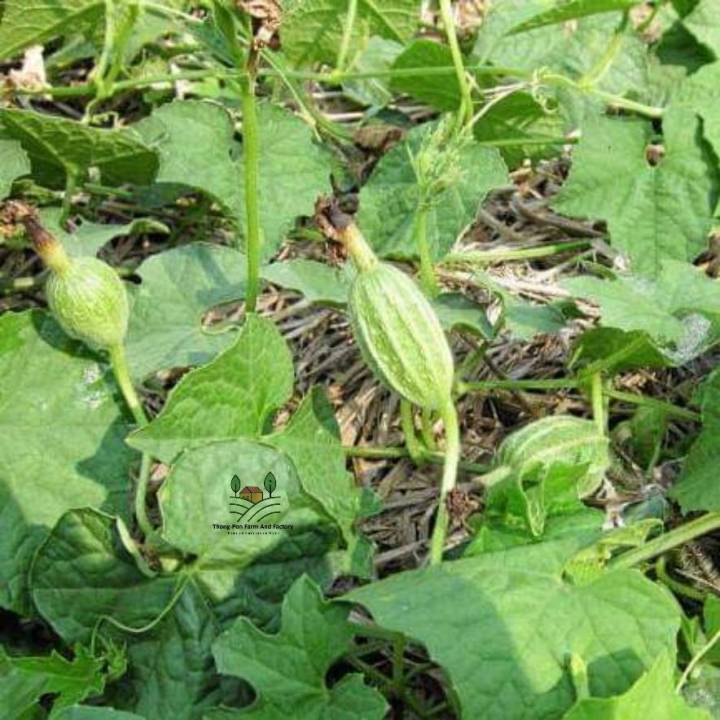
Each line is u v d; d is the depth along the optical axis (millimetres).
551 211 542
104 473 401
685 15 555
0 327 396
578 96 542
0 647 363
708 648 358
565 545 352
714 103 505
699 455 410
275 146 494
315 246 523
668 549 389
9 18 496
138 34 516
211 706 367
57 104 566
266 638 349
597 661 332
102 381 408
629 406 466
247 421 393
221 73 503
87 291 380
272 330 390
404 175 500
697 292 418
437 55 510
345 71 534
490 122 531
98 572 374
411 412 435
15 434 398
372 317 373
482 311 444
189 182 481
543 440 387
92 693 362
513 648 330
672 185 499
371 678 390
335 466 404
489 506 379
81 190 508
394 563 432
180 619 372
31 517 390
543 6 528
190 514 368
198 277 450
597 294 412
